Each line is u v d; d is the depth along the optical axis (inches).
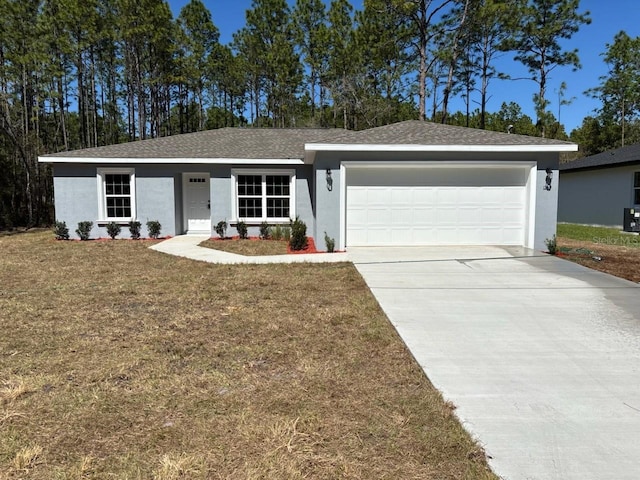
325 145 406.9
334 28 1159.6
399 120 1182.3
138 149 574.2
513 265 347.6
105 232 550.6
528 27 1114.1
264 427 113.7
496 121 1651.1
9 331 190.7
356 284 283.6
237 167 549.6
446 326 198.5
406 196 436.5
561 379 143.5
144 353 165.8
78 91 1072.2
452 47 1088.2
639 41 1256.8
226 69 1338.6
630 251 439.5
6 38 771.4
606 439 108.8
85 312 221.5
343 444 106.5
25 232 719.7
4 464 98.4
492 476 94.3
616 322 203.9
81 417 118.8
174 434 111.0
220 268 343.6
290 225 538.6
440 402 127.6
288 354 165.5
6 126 819.4
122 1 961.5
